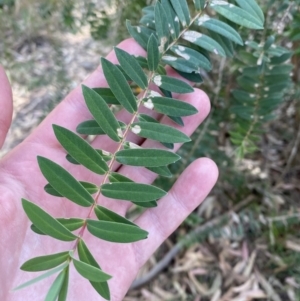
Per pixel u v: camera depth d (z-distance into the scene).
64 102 0.22
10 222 0.19
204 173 0.22
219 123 0.31
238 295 0.39
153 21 0.18
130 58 0.15
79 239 0.13
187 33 0.17
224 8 0.16
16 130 0.45
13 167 0.21
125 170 0.22
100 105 0.14
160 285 0.40
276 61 0.20
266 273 0.40
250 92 0.22
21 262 0.20
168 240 0.42
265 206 0.40
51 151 0.22
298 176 0.41
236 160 0.36
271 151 0.41
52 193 0.15
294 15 0.20
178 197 0.23
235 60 0.23
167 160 0.15
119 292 0.23
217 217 0.40
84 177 0.22
